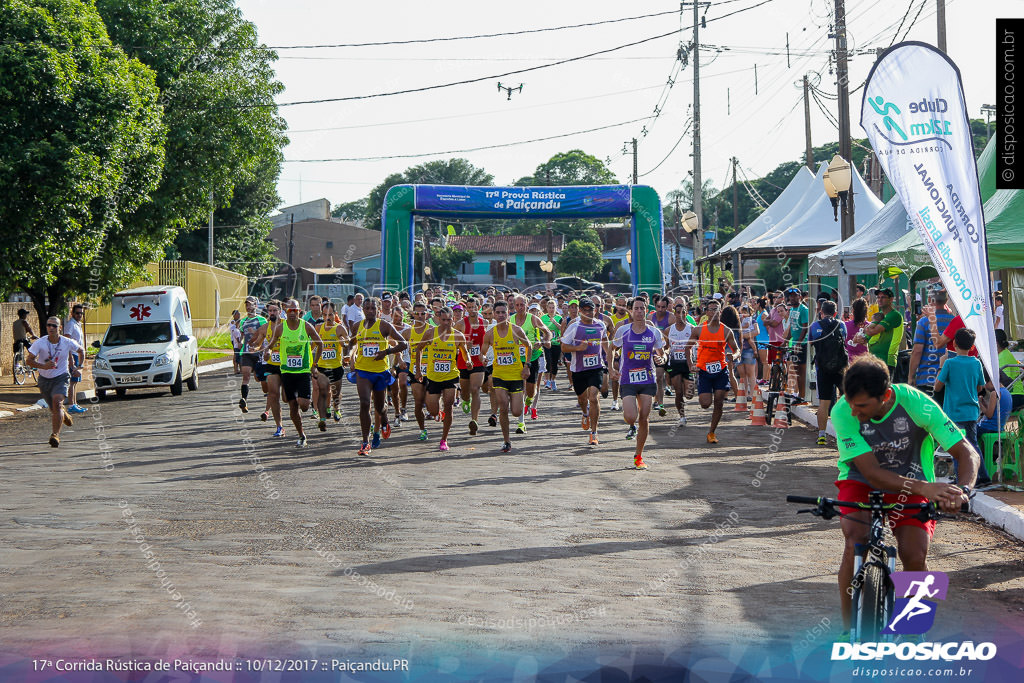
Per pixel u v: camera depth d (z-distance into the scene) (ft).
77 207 71.82
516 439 46.73
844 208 69.05
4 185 67.31
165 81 92.79
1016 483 31.19
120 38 91.71
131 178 80.89
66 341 46.42
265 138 100.12
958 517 28.71
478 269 207.51
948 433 15.80
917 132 32.24
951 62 31.73
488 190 95.04
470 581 21.48
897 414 15.99
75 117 70.23
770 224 109.19
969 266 31.81
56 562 23.04
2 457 42.65
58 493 32.60
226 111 95.91
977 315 31.81
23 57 67.26
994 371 31.73
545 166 167.43
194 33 97.35
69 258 74.08
